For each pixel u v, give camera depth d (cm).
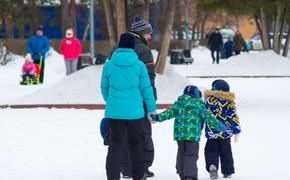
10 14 10144
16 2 10169
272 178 1902
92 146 2438
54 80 6097
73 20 10431
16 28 11594
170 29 4028
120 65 1795
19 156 2241
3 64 7294
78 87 3875
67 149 2377
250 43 12281
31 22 10544
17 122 3123
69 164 2111
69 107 3744
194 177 1825
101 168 2048
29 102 3806
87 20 11262
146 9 4300
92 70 3975
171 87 3903
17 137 2655
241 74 6825
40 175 1947
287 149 2369
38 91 3900
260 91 4950
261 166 2081
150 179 1900
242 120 3197
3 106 3769
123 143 1809
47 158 2206
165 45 4012
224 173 1919
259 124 3038
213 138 1892
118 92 1791
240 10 6625
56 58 7925
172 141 2556
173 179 1898
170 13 4047
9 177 1917
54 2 11619
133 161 1823
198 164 2130
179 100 1855
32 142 2530
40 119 3244
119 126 1797
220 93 1927
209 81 6088
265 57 7169
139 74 1798
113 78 1797
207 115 1850
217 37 8500
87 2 10581
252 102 4100
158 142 2534
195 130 1831
